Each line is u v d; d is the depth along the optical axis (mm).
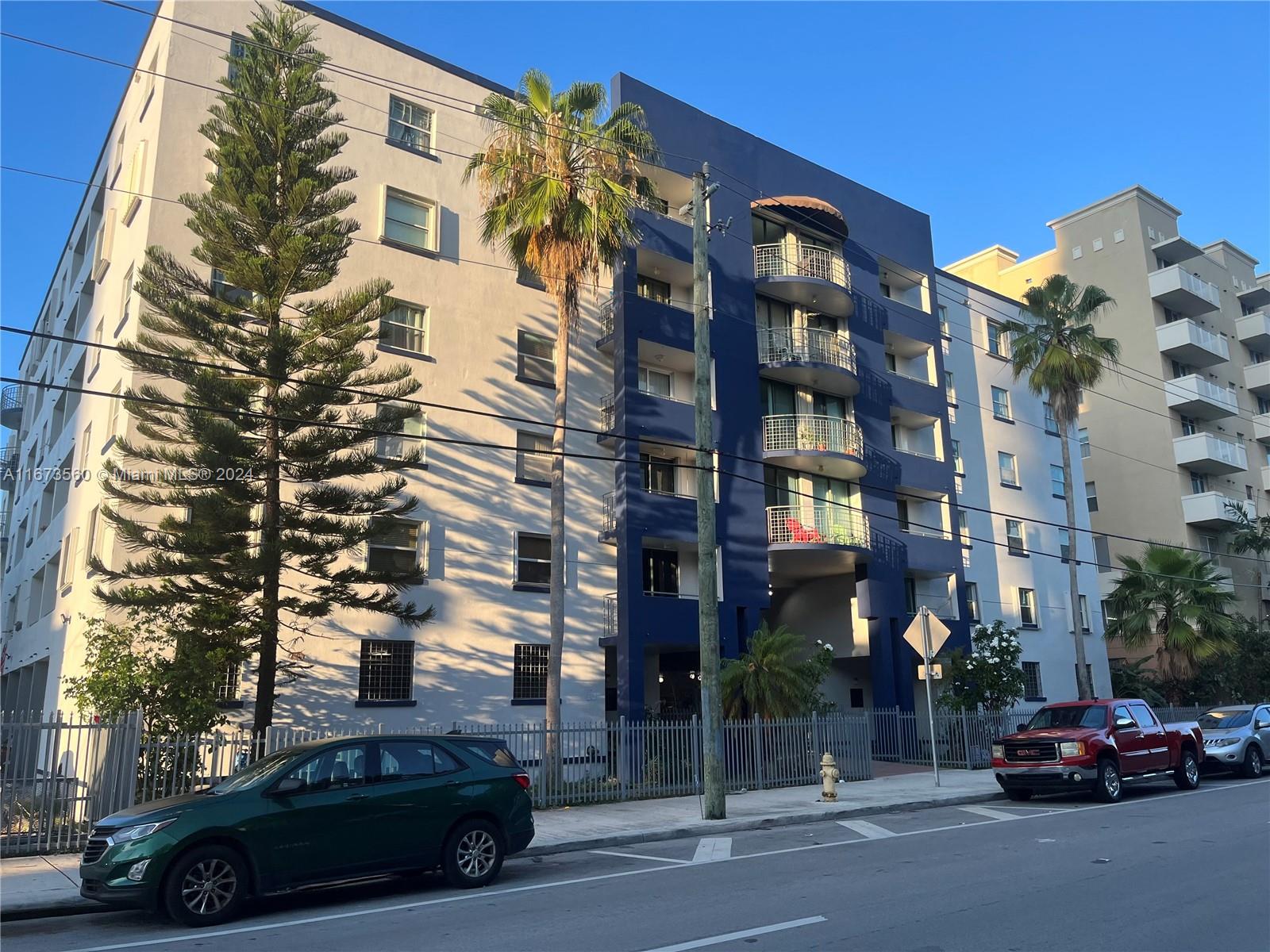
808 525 26734
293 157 16188
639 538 22453
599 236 19828
